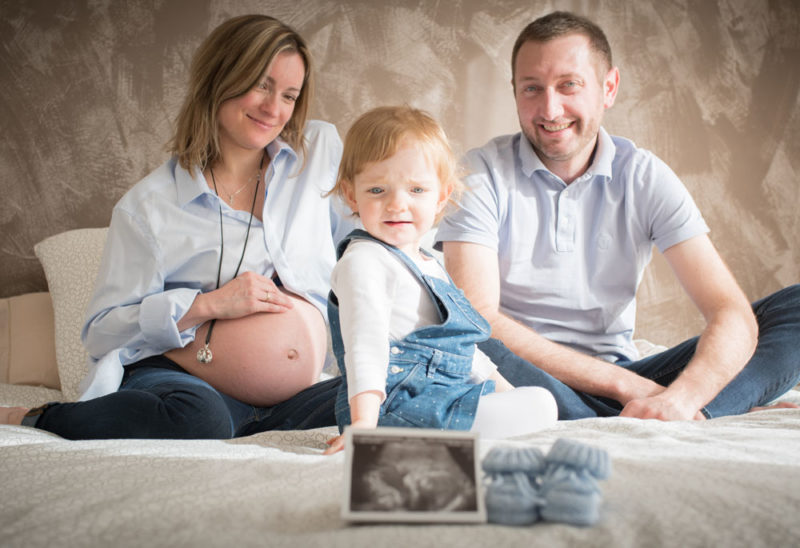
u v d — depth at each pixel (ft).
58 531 2.54
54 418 4.88
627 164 6.88
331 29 9.89
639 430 4.01
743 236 10.52
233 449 3.73
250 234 6.20
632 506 2.54
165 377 5.36
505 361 5.49
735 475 2.81
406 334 4.44
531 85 6.54
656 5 10.45
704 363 5.67
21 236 9.37
